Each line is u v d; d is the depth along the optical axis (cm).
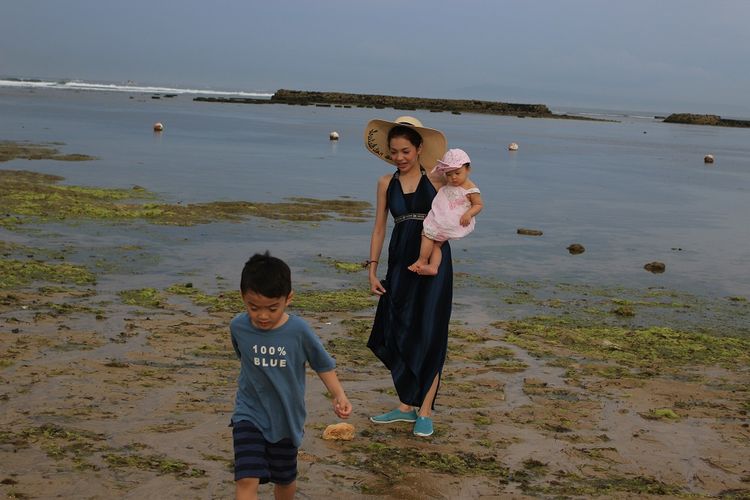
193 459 491
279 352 374
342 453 521
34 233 1222
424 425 562
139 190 1736
